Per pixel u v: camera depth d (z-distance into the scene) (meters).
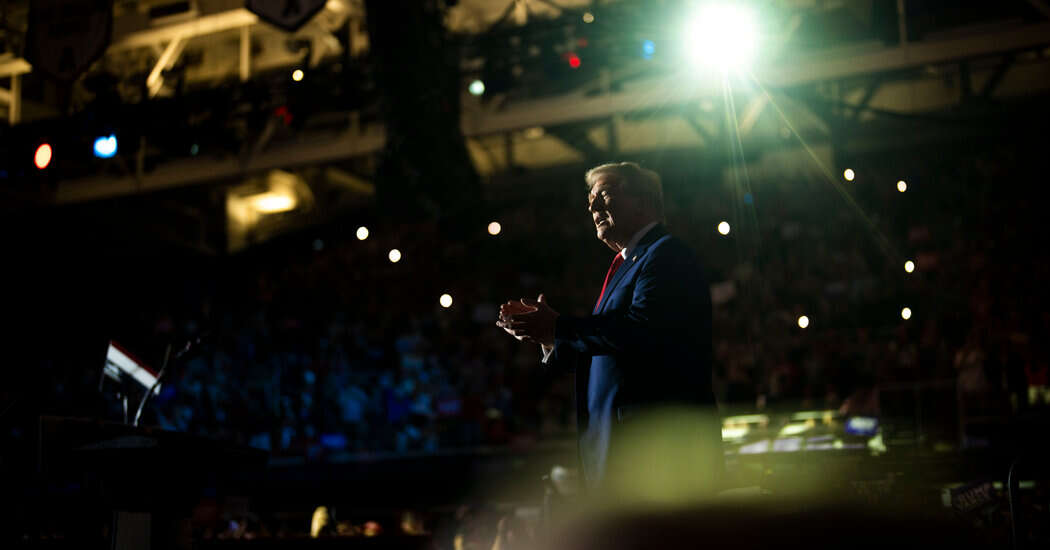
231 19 12.31
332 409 10.25
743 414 8.19
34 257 13.77
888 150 11.73
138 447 2.68
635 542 0.93
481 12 12.27
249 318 12.38
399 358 10.62
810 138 11.64
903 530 0.93
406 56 9.24
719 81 10.27
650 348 2.33
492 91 10.45
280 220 14.96
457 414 9.62
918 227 10.72
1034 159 10.92
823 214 11.40
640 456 2.28
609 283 2.61
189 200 14.98
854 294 9.91
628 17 10.02
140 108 10.63
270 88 10.43
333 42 12.36
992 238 10.33
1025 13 9.38
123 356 3.58
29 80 13.48
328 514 5.62
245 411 10.33
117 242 14.64
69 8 9.13
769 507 0.93
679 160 12.75
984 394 6.18
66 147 10.98
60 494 5.02
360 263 12.84
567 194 13.19
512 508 6.52
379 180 9.77
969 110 11.01
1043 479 4.18
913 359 8.29
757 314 9.96
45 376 11.25
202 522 5.92
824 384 8.49
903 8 9.70
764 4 9.84
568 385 9.77
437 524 6.13
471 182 10.02
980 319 8.76
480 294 11.81
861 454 3.70
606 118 10.82
